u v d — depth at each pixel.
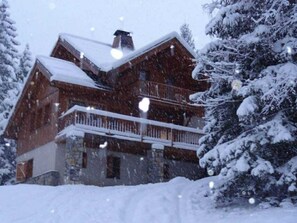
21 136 29.55
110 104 25.91
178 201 15.19
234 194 13.87
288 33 13.55
